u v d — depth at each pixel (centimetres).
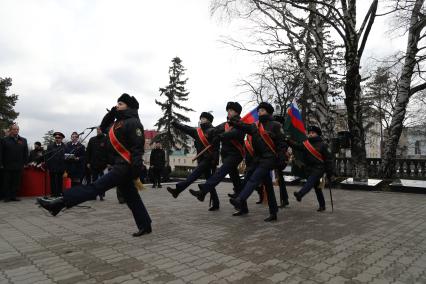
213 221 724
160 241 558
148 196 1162
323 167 855
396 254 505
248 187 684
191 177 730
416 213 851
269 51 1844
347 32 1485
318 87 1736
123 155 543
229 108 749
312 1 1409
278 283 390
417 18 1511
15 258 469
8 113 4591
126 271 421
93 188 527
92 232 617
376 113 3584
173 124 809
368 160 2089
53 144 1117
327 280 401
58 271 420
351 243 561
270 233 620
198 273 416
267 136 704
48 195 1189
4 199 1032
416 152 5409
